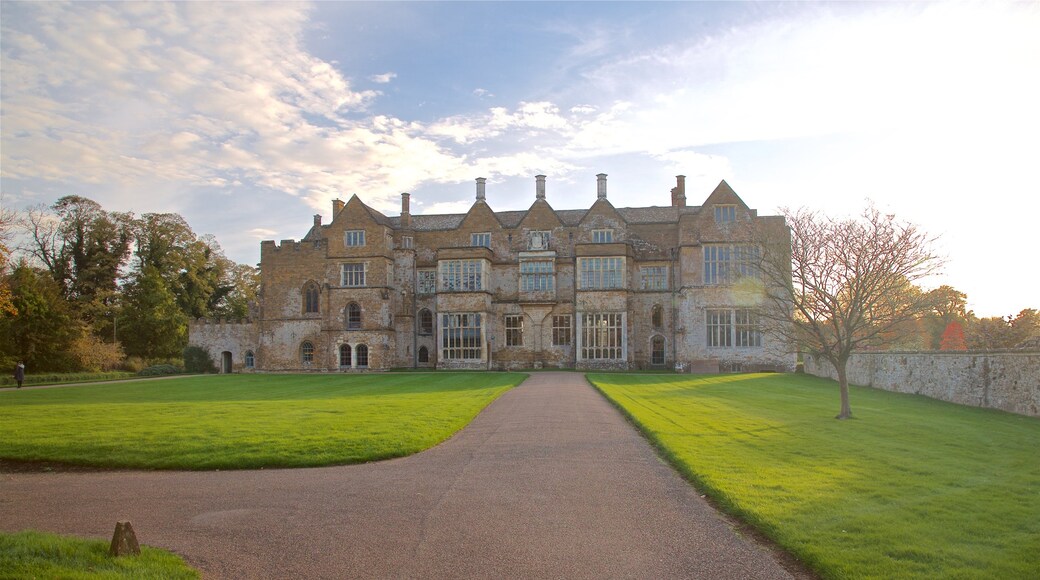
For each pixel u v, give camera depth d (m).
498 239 52.16
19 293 50.56
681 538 8.52
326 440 15.06
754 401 24.41
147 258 64.38
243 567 7.66
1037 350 20.36
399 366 52.41
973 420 19.50
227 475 12.56
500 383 33.94
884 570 7.01
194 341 57.19
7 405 25.17
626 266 47.78
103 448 14.52
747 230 45.09
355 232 51.72
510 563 7.66
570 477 11.87
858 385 33.72
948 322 52.00
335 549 8.20
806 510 9.19
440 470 12.58
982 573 6.89
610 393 26.75
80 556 7.65
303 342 53.44
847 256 21.64
